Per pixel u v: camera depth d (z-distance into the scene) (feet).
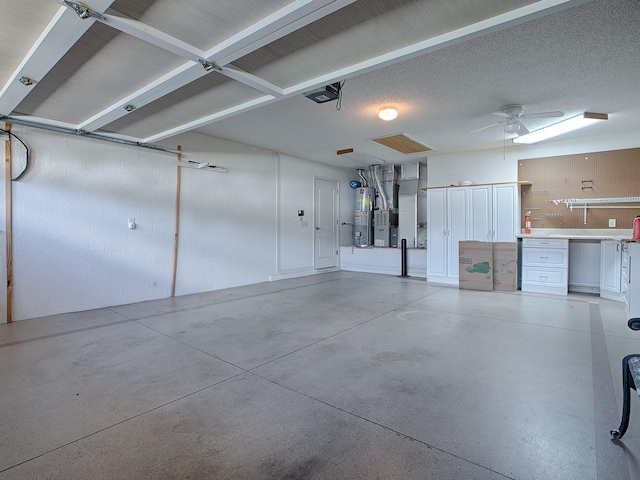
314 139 18.21
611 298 15.75
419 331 11.12
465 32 6.68
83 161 13.55
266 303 15.28
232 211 19.13
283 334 10.86
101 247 14.14
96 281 14.05
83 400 6.72
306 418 6.08
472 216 19.52
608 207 17.03
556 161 18.13
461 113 13.84
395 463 4.90
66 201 13.14
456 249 20.20
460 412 6.26
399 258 24.26
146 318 12.71
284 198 22.34
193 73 7.93
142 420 6.02
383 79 10.68
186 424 5.90
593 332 10.91
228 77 8.64
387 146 19.56
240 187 19.52
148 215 15.60
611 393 6.97
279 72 8.43
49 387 7.25
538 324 11.86
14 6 5.74
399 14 6.25
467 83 10.98
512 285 17.90
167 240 16.31
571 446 5.28
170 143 16.24
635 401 6.61
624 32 8.09
